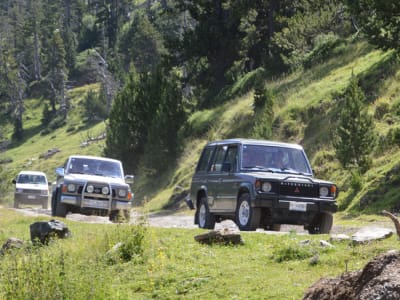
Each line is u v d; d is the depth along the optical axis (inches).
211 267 805.9
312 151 2640.3
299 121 2933.1
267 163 1270.9
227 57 5017.2
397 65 2797.7
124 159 4156.0
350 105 2219.5
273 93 3422.7
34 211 2162.9
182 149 3627.0
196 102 5196.9
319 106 2898.6
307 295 502.9
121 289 765.3
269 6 4729.3
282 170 1268.5
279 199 1186.6
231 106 3885.3
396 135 2049.7
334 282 491.5
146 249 912.3
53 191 1724.9
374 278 439.5
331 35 3932.1
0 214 1705.2
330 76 3299.7
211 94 4810.5
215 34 4938.5
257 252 876.0
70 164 1739.7
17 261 858.8
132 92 4254.4
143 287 763.4
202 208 1371.8
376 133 2332.7
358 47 3518.7
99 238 986.1
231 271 770.2
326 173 2389.3
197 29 5027.1
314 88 3181.6
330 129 2664.9
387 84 2721.5
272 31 4670.3
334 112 2785.4
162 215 2677.2
